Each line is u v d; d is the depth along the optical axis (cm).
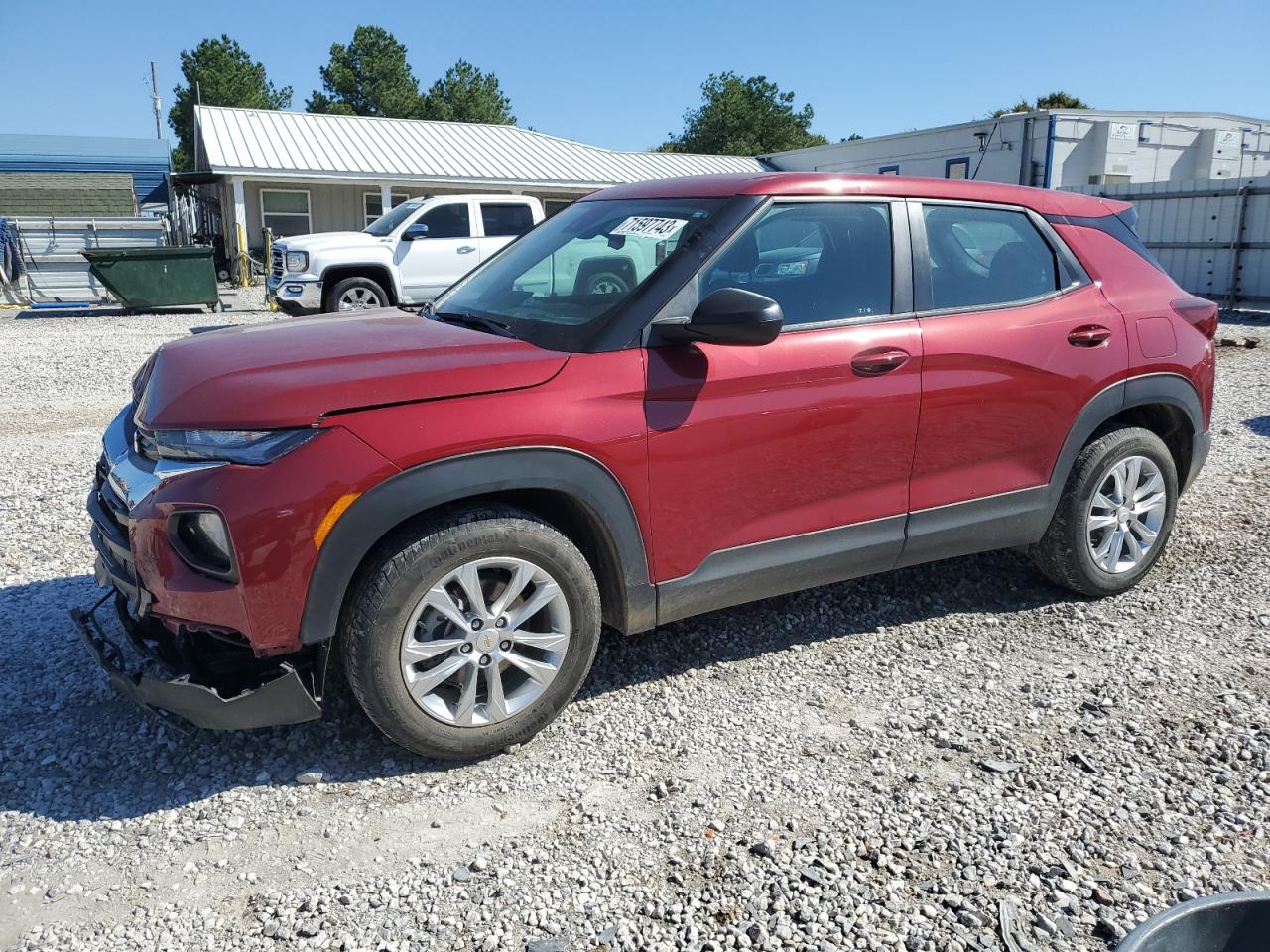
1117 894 247
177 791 291
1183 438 449
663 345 319
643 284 325
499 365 297
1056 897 246
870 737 323
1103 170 2181
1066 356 392
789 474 341
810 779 298
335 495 270
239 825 276
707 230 337
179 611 277
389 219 1550
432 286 1497
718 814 281
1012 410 382
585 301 337
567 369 304
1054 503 406
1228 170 2352
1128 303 416
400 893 249
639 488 314
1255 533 516
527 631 310
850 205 363
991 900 246
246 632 272
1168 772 302
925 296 370
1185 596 438
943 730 326
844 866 259
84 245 2028
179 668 290
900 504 368
